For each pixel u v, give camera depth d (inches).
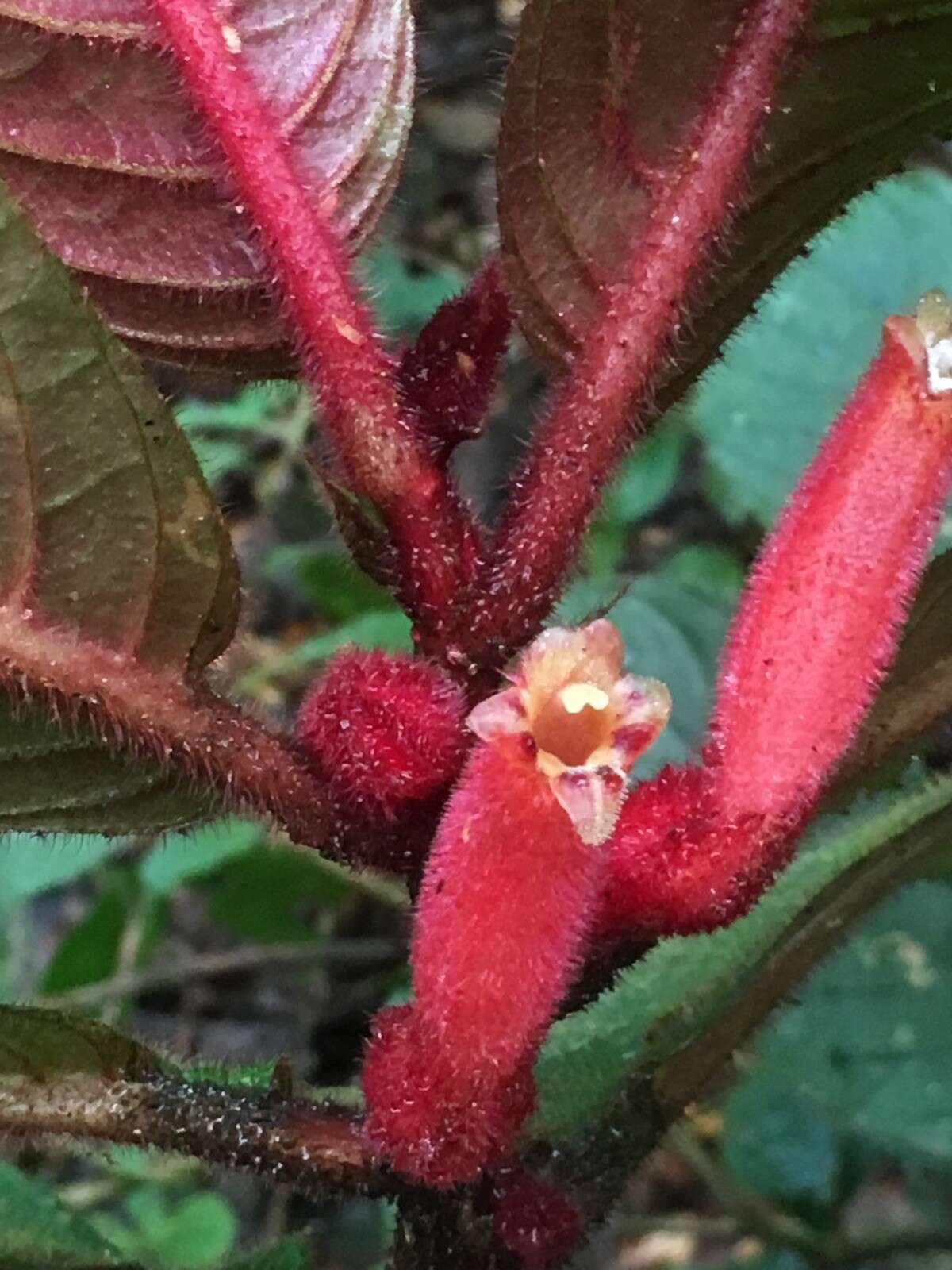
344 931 15.2
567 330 5.0
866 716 5.3
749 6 4.7
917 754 5.5
